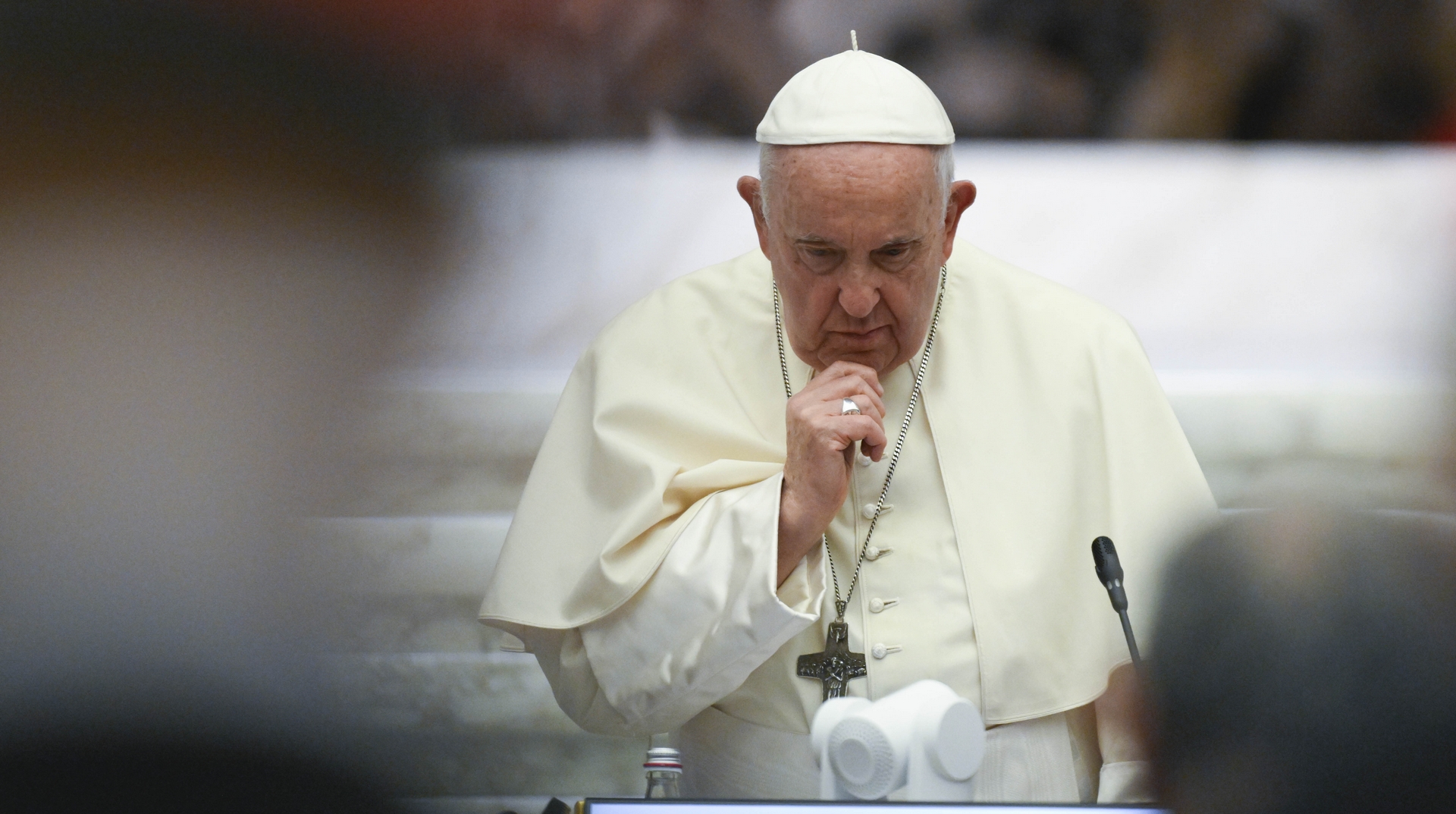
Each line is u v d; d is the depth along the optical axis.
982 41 28.02
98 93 24.72
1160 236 24.25
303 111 25.41
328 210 23.95
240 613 18.34
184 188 24.02
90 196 23.61
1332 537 3.84
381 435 20.50
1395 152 26.97
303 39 25.95
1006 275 12.51
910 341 10.94
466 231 24.61
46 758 4.18
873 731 8.30
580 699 11.67
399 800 4.51
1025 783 11.08
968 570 11.30
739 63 28.30
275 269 23.00
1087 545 11.55
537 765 17.89
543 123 27.81
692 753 11.73
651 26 28.11
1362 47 27.92
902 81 10.61
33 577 18.20
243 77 25.53
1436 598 3.73
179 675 5.38
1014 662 11.09
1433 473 20.22
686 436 11.81
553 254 24.30
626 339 12.41
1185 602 3.89
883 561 11.48
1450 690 3.68
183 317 21.73
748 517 10.75
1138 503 11.56
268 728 4.65
